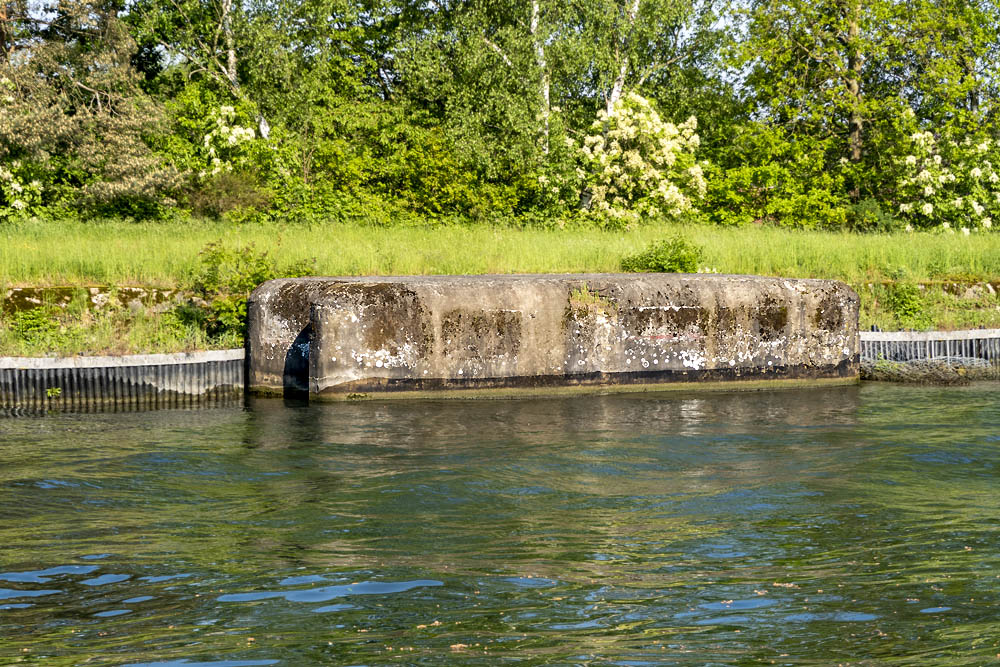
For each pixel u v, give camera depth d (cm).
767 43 3231
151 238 1903
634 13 3156
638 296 1448
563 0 3034
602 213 2831
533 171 3056
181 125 2914
